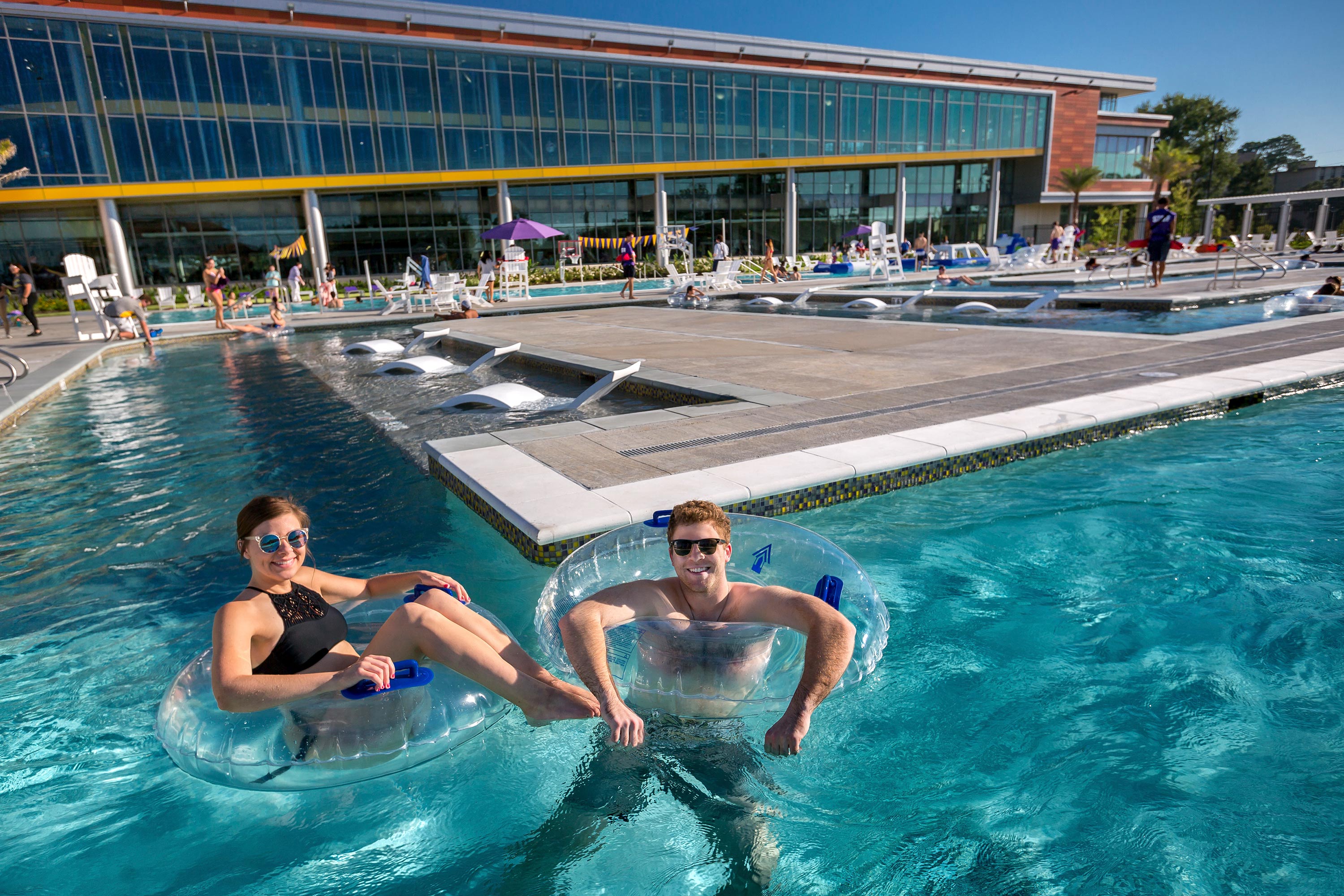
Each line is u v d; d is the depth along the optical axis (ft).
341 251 97.45
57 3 77.05
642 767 8.18
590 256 110.93
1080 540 13.52
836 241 131.34
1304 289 48.57
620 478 15.34
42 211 83.20
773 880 6.73
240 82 83.56
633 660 8.79
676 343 37.70
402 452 20.57
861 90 120.16
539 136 99.81
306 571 9.30
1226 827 7.02
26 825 7.66
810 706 7.97
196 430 24.56
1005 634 10.71
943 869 6.77
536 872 6.92
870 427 18.57
